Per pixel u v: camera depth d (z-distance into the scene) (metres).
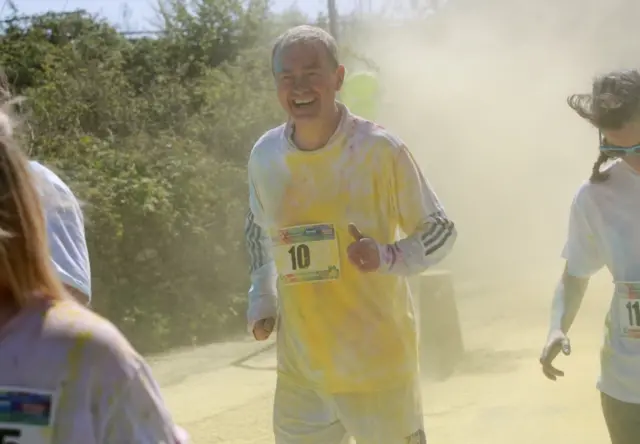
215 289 11.82
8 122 1.79
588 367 6.89
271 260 3.70
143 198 11.21
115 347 1.68
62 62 15.21
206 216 12.02
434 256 3.31
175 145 12.97
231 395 7.35
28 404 1.62
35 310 1.69
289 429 3.58
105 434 1.66
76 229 2.58
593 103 3.03
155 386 1.75
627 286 3.08
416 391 3.53
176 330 10.91
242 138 14.27
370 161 3.34
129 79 17.25
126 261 11.07
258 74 15.78
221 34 18.83
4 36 16.47
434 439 5.52
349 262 3.37
